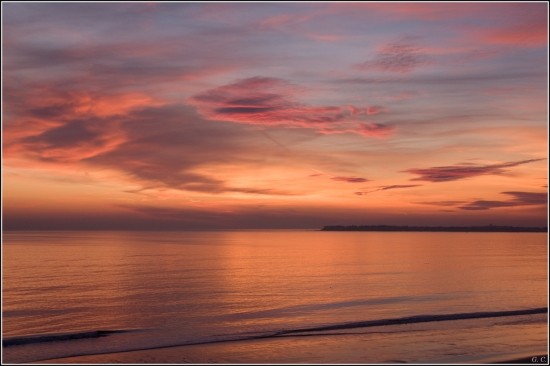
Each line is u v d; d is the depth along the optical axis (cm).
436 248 14688
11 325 3403
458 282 5700
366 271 7212
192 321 3469
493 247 15350
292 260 9575
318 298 4522
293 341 2767
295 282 5834
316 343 2705
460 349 2500
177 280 6062
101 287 5366
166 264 8438
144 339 2897
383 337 2809
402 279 6097
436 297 4494
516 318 3328
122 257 10000
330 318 3481
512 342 2647
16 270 7138
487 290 4969
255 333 3008
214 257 10288
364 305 4075
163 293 4922
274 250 13375
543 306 3906
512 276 6400
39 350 2653
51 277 6297
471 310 3716
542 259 9662
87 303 4322
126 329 3209
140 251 12150
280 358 2430
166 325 3344
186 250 12962
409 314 3584
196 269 7544
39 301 4422
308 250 13412
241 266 8094
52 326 3369
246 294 4822
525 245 17062
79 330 3203
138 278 6241
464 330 2959
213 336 2953
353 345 2636
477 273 6800
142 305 4206
